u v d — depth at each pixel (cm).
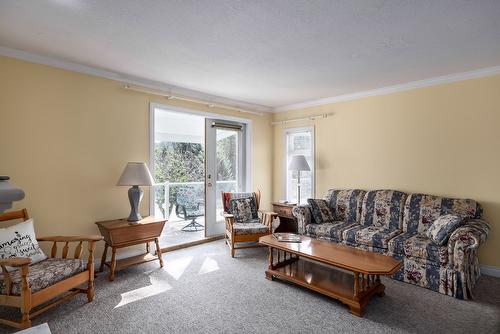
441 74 338
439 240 271
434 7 196
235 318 221
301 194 505
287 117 523
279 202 486
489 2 189
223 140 475
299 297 256
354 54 280
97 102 326
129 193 321
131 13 206
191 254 379
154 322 215
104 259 309
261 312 230
